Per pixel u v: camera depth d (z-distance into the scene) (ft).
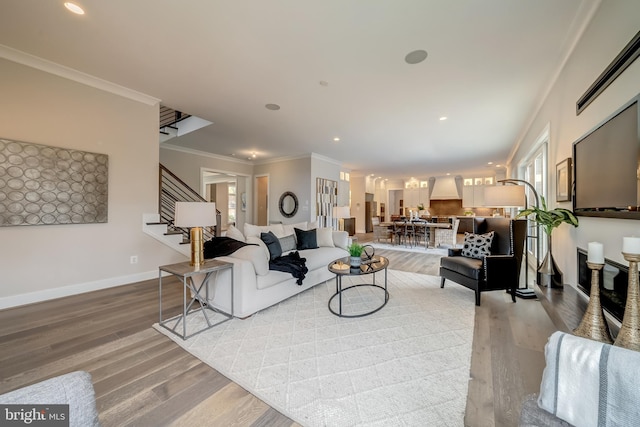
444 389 5.11
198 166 22.56
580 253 7.25
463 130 16.17
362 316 8.54
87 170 10.48
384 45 8.02
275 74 9.82
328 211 25.31
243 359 6.12
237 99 12.05
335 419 4.39
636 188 4.68
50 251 9.78
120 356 6.22
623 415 1.86
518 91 10.94
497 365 5.88
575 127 7.77
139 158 12.12
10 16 6.98
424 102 12.10
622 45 5.44
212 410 4.60
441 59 8.74
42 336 7.11
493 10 6.54
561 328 5.10
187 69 9.62
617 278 5.41
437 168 30.68
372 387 5.17
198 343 6.81
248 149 21.76
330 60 8.87
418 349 6.56
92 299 9.88
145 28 7.44
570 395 2.14
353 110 13.14
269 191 26.13
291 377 5.48
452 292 11.05
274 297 9.33
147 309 9.00
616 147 5.29
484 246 10.84
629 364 1.88
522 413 2.52
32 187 9.21
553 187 10.06
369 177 38.06
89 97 10.58
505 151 21.80
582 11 6.55
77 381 2.28
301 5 6.49
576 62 7.69
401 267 15.94
